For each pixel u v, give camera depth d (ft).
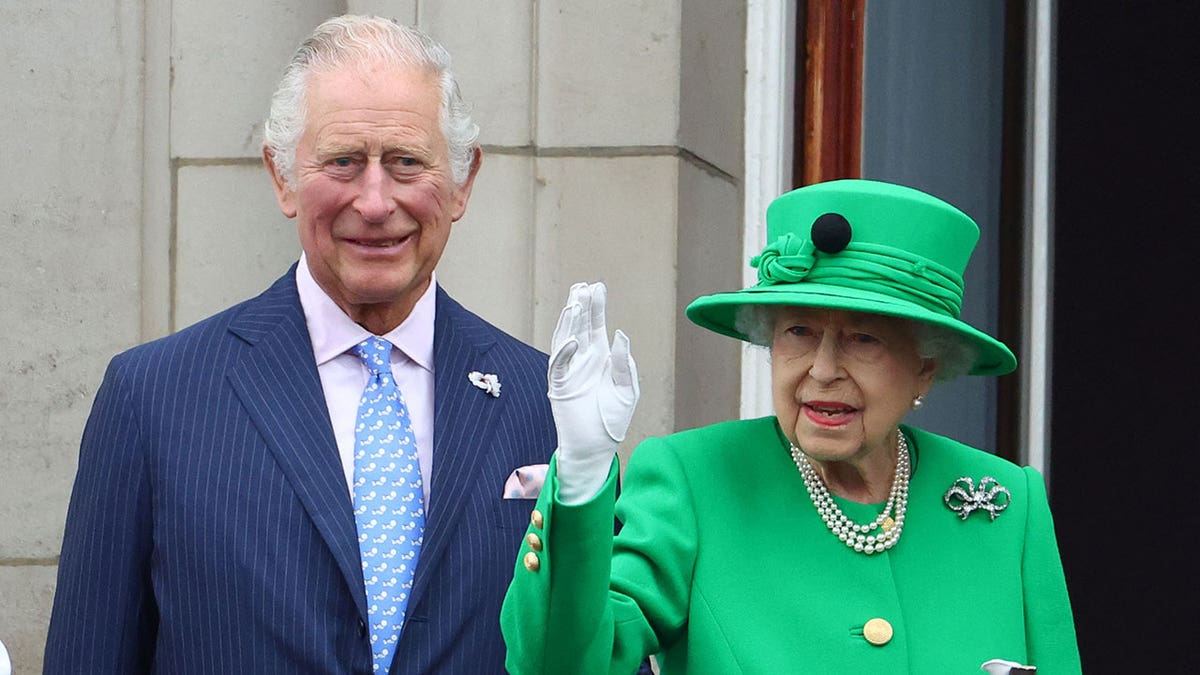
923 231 32.32
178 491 34.19
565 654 29.01
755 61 56.70
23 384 52.65
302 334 36.35
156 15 53.78
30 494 52.49
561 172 52.29
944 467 34.35
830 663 31.60
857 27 57.47
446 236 36.50
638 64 51.98
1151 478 57.82
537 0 52.44
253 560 33.78
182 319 53.47
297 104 35.68
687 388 53.06
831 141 57.31
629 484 33.27
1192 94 58.03
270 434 34.81
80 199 53.11
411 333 36.99
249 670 33.37
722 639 31.55
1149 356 58.03
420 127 35.35
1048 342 58.13
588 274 52.11
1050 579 33.71
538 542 28.73
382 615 34.27
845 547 32.83
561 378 28.53
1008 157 58.39
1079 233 58.13
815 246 32.19
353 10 53.52
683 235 52.34
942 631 32.48
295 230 54.08
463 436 35.88
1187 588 57.62
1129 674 57.72
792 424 32.37
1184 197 58.03
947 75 58.13
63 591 34.55
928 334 32.37
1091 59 58.13
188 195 53.57
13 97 52.95
